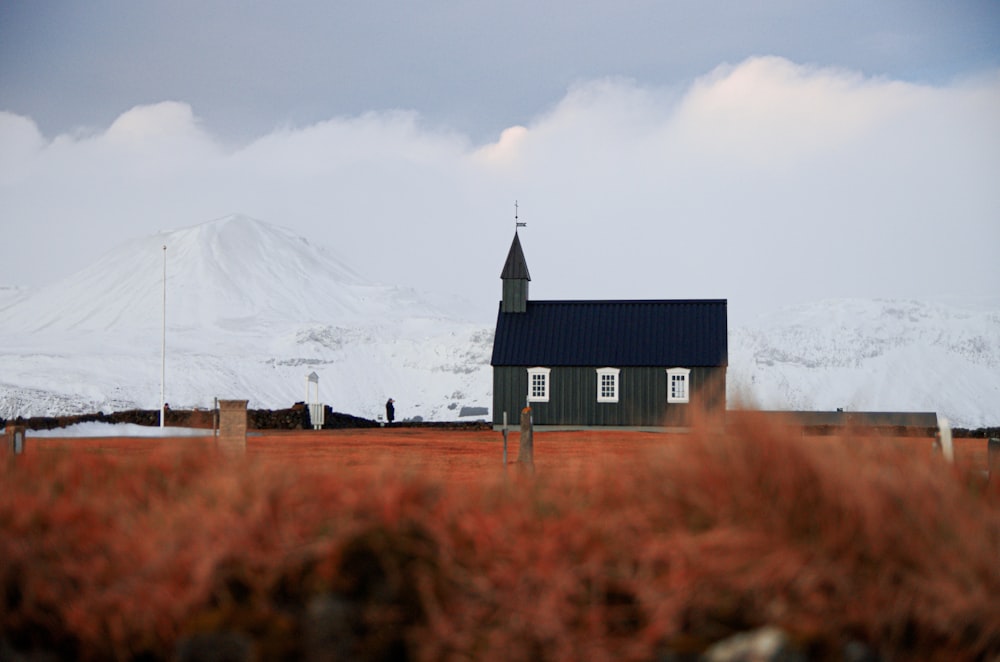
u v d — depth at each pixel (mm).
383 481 40281
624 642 33031
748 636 32688
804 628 32844
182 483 44438
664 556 34875
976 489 41656
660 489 39094
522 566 34594
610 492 39906
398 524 36719
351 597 34531
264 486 39594
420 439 151250
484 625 33781
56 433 157750
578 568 34469
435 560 35438
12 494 41562
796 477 36656
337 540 35594
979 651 33375
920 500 36344
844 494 35656
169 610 35094
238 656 33344
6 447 58594
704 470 38500
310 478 41281
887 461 40375
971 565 33875
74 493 42844
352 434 178250
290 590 35125
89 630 35344
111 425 172125
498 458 93625
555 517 37875
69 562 37000
